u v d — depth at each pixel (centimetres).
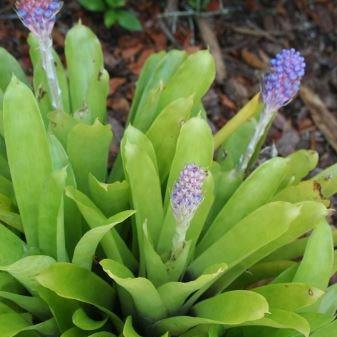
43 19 75
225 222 81
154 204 77
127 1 153
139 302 76
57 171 71
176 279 77
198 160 77
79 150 82
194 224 78
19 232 89
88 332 80
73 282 73
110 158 124
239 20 157
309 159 90
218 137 88
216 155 102
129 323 75
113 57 145
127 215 67
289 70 75
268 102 78
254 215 73
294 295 73
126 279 68
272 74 76
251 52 152
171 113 80
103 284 79
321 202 82
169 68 95
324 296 81
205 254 78
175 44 150
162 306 77
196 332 80
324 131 141
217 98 142
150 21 152
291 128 141
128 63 145
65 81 93
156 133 82
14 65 94
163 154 83
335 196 131
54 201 73
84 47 92
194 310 79
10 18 146
